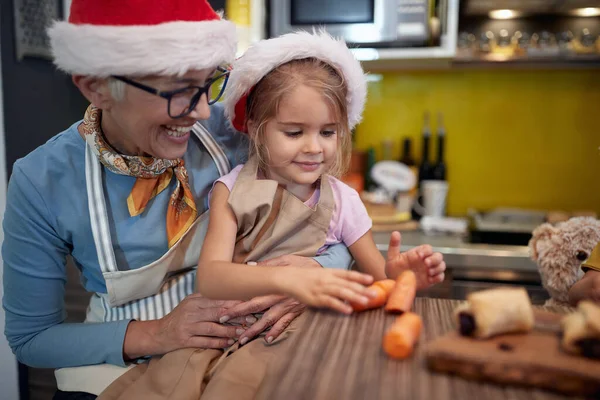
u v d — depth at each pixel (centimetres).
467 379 51
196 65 75
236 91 93
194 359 82
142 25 73
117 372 90
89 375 91
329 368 54
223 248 88
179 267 96
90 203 91
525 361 50
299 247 97
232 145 107
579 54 183
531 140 216
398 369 53
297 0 179
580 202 215
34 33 182
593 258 94
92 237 92
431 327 63
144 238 93
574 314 55
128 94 75
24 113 178
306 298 68
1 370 170
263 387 50
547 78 210
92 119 89
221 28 79
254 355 77
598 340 50
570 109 211
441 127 219
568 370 48
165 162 93
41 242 92
